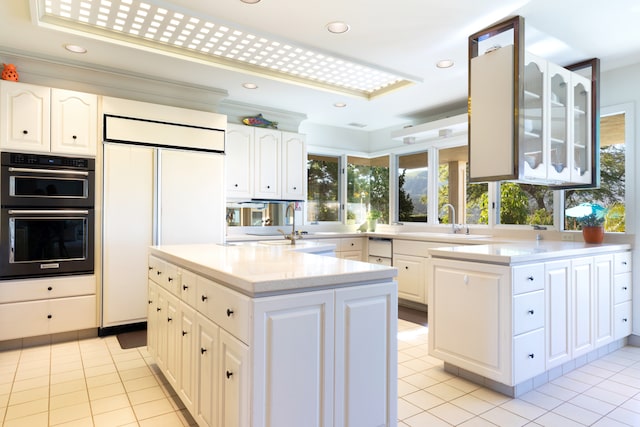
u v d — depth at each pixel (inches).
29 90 123.1
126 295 138.4
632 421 82.5
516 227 163.3
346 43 118.6
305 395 57.7
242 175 178.1
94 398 90.9
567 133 122.7
